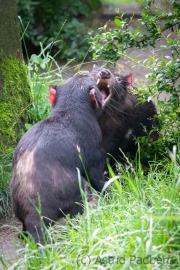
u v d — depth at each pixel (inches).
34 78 419.2
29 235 251.0
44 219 263.1
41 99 403.9
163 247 216.2
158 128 367.6
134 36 351.6
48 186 266.1
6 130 360.8
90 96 306.2
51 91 313.9
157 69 326.3
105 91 358.6
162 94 550.6
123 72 634.2
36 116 385.1
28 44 783.7
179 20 344.8
